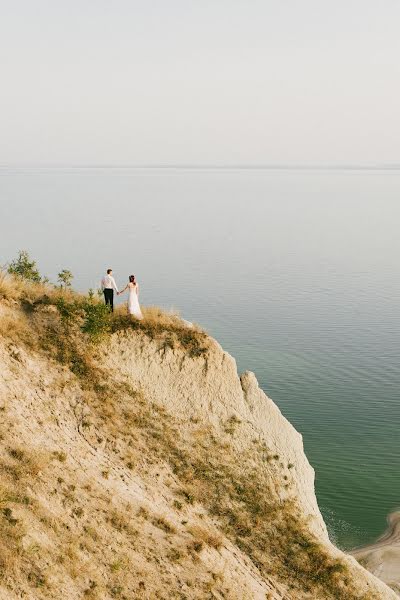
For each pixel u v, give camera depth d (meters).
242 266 184.38
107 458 22.78
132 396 25.64
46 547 17.55
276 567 22.47
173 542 20.73
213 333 103.06
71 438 22.55
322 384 77.44
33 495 18.92
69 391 24.31
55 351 25.58
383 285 153.38
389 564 38.84
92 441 23.08
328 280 161.38
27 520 17.81
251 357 88.88
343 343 97.56
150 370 26.81
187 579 19.67
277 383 77.50
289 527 23.88
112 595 17.77
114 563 18.64
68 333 26.53
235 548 22.41
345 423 64.88
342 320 114.69
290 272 174.25
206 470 24.47
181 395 26.48
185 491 23.39
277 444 26.27
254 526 23.45
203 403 26.48
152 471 23.44
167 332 27.92
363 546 42.69
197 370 27.25
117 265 179.25
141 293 140.12
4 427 20.78
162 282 154.88
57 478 20.17
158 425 25.14
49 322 26.73
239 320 113.62
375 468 54.69
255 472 25.12
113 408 24.72
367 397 72.69
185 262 189.88
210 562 20.83
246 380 27.94
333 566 23.17
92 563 18.20
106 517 20.00
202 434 25.55
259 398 27.50
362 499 49.47
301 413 67.75
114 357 26.66
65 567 17.44
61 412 23.36
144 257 197.50
